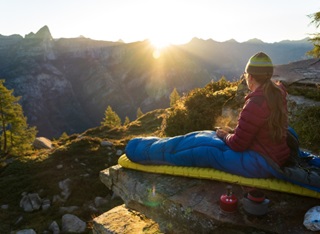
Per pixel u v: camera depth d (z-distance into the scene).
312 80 9.49
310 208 3.74
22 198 19.23
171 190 4.58
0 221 17.34
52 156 23.55
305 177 3.60
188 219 4.15
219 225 3.76
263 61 3.53
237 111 10.09
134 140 5.36
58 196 19.17
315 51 11.93
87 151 23.92
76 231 15.76
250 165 3.86
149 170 5.18
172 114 12.41
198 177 4.52
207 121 11.28
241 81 10.62
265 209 3.59
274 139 3.65
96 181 20.52
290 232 3.40
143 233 5.28
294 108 8.76
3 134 39.09
